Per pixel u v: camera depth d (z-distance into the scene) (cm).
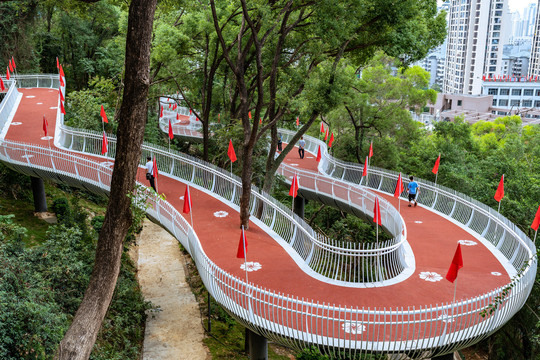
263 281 1583
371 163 3744
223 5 2745
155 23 3166
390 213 2058
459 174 2900
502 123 6919
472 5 13162
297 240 1878
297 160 3344
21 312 1267
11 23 3988
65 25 4609
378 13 1998
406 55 2516
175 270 2680
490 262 1772
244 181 1972
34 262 1675
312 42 2097
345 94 2164
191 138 3994
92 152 2897
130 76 1194
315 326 1213
